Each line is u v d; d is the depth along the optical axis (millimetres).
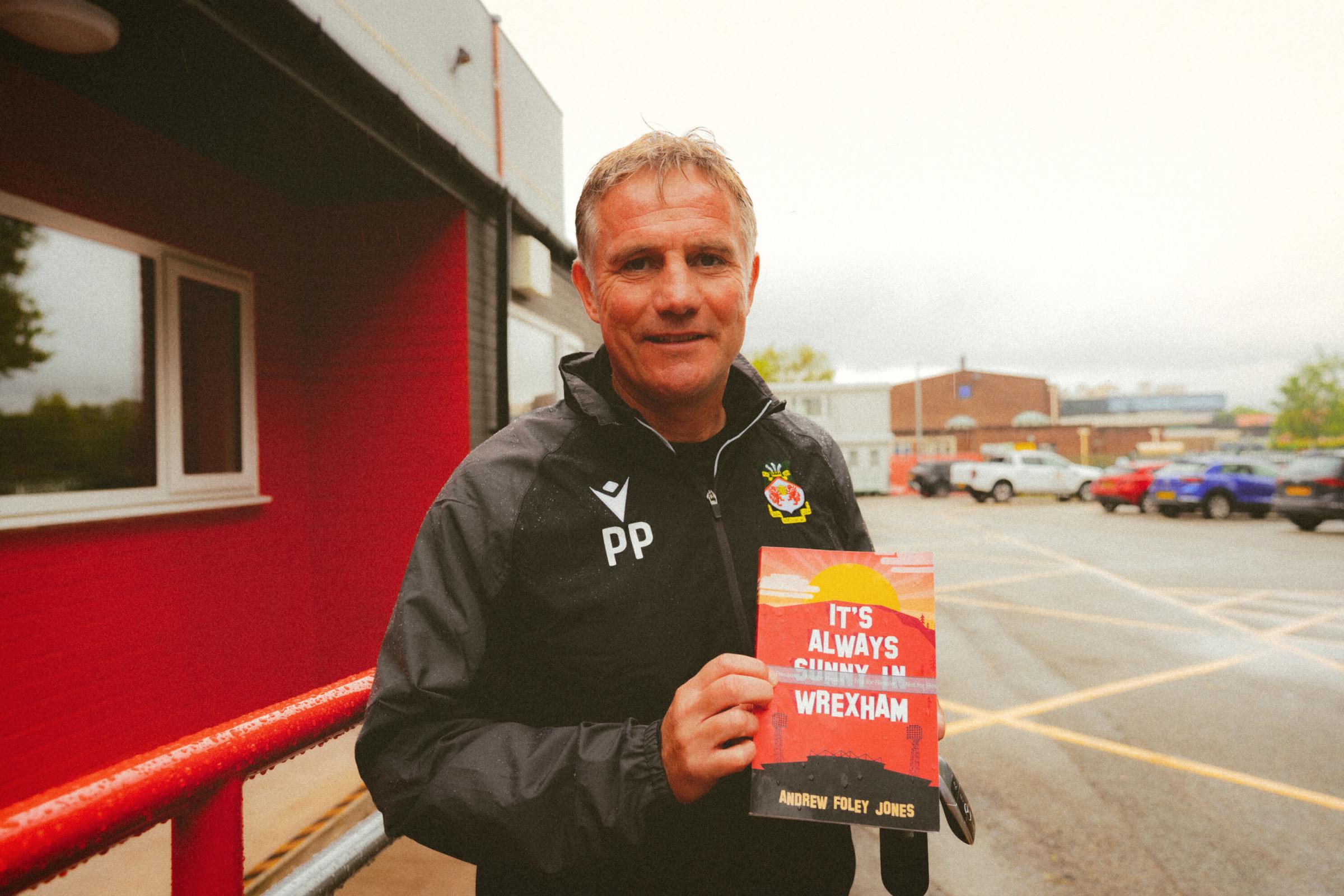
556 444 921
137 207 2729
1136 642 5914
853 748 772
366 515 3678
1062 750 3686
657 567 891
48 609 2373
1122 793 3197
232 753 716
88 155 2539
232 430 3209
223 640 3096
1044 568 9695
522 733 788
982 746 3752
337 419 3713
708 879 870
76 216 2492
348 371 3709
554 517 869
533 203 5281
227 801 717
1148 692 4633
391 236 3676
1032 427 47875
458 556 843
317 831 2254
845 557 834
